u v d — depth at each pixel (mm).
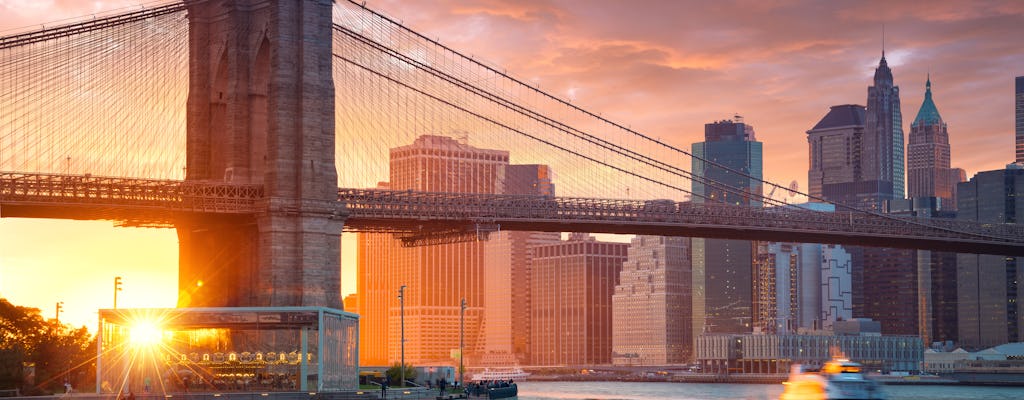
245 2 183375
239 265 182125
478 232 199500
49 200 166250
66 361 186500
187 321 146500
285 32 176750
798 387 148500
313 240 175125
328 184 177125
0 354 157625
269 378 146625
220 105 185000
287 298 173125
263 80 184125
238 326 146875
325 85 177875
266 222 174125
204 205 173875
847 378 144750
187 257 187500
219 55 184250
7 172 164500
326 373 149750
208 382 145750
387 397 155125
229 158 182125
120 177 170625
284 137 175375
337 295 177500
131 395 128500
